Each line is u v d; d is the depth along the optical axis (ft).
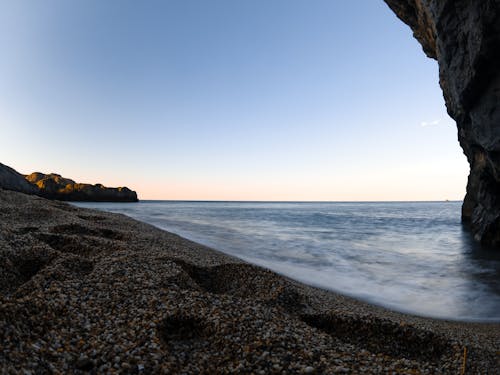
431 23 76.38
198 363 14.03
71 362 12.73
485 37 52.19
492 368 16.61
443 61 69.46
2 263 25.11
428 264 54.19
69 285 20.33
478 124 60.75
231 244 69.67
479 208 86.58
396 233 103.14
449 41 64.34
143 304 18.78
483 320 28.78
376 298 35.14
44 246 30.91
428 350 18.57
